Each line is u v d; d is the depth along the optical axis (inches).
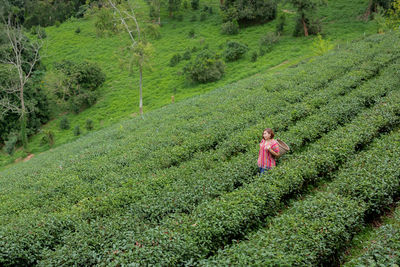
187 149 637.9
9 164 1355.8
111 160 729.6
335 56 1144.8
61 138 1486.2
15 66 1539.1
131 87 1828.2
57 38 2596.0
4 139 1552.7
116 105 1669.5
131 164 659.4
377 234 285.6
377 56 995.3
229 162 505.7
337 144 471.2
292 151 522.6
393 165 369.4
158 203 428.8
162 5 2628.0
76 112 1722.4
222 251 282.5
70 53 2338.8
